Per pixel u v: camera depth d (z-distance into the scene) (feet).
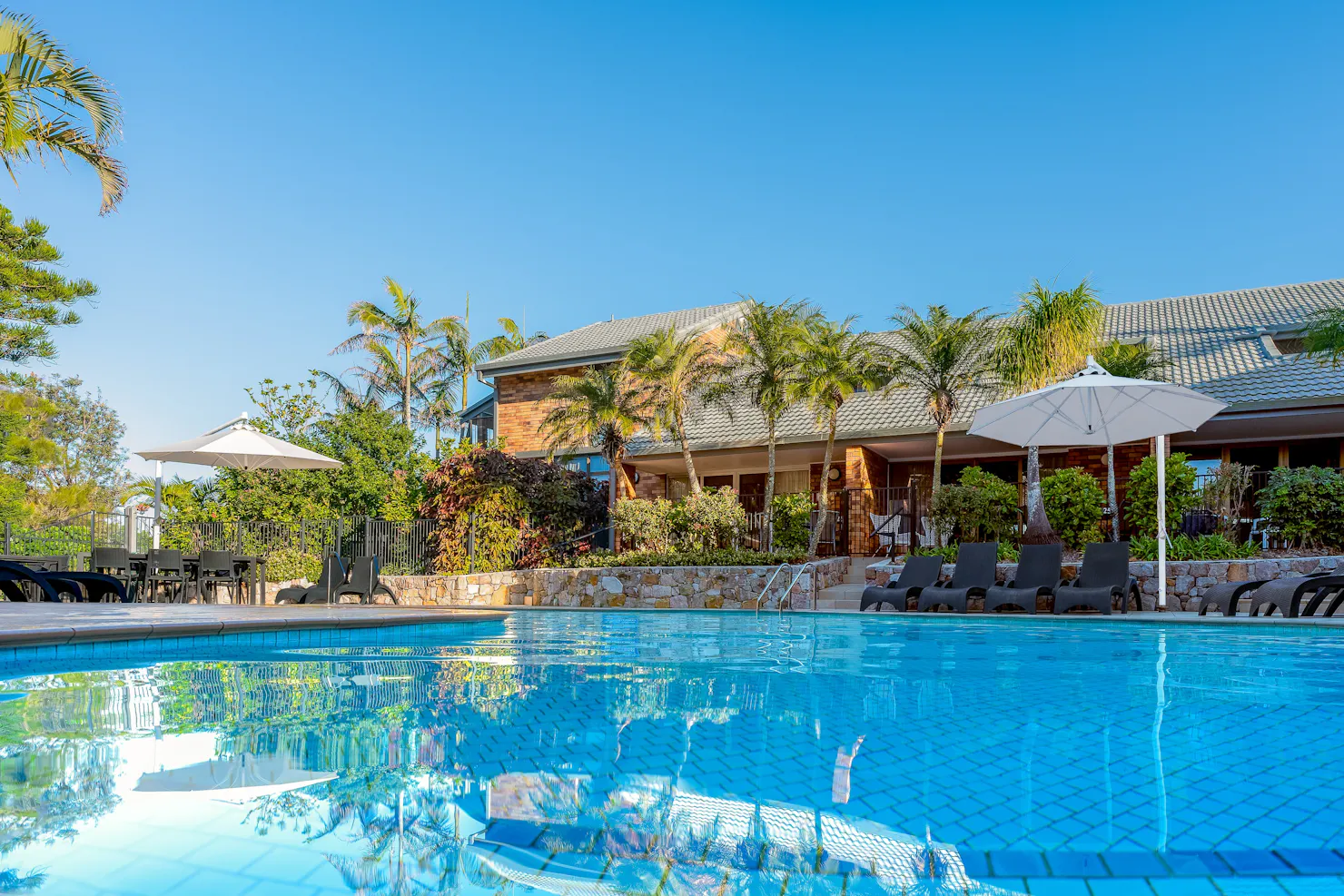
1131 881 6.40
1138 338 70.44
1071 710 13.74
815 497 73.10
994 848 7.16
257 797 8.36
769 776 9.48
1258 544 48.49
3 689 15.69
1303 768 9.76
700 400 66.49
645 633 31.37
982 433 44.24
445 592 61.82
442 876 6.33
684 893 6.04
